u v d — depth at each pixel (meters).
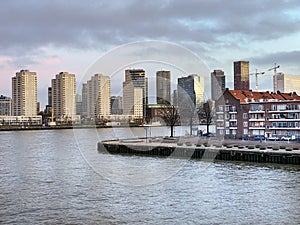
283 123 86.88
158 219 31.14
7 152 90.06
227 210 33.47
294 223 30.16
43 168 60.25
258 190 40.94
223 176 49.09
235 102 92.06
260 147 66.94
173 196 38.22
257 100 94.19
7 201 37.34
